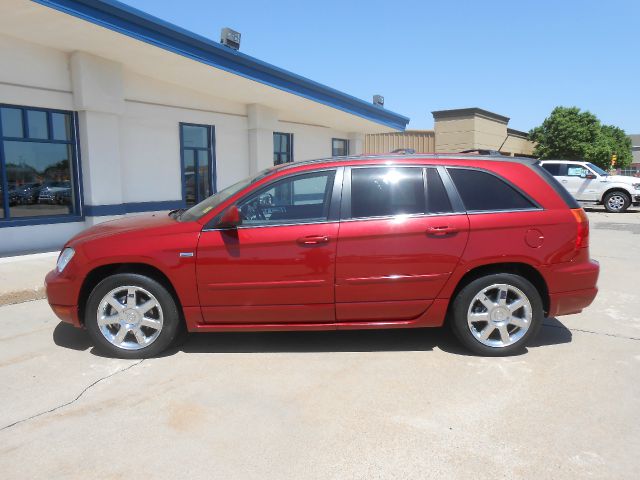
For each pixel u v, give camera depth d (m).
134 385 3.92
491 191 4.45
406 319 4.48
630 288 6.89
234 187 4.90
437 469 2.85
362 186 4.43
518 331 4.46
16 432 3.25
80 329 5.23
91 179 9.49
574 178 19.34
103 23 7.79
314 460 2.93
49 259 8.15
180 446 3.08
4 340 4.91
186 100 11.84
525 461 2.92
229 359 4.43
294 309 4.37
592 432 3.21
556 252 4.36
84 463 2.92
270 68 11.39
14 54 8.39
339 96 14.15
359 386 3.88
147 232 4.39
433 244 4.30
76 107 9.28
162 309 4.36
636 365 4.26
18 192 8.77
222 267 4.27
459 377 4.04
